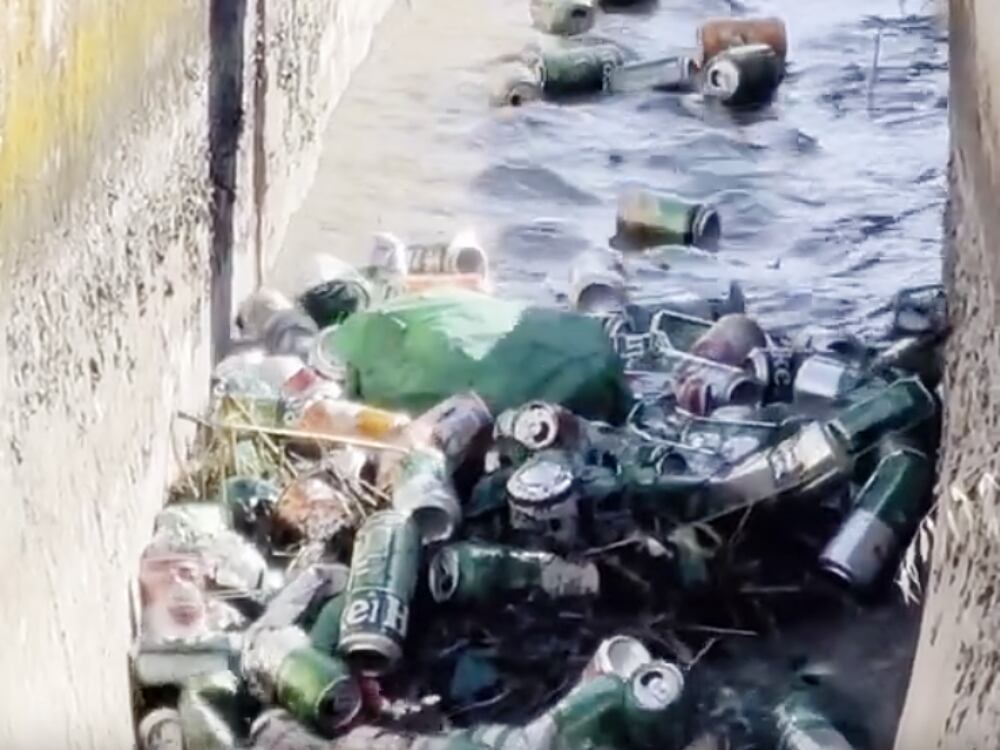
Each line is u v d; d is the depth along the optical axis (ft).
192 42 17.51
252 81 20.66
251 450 17.07
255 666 14.32
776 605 15.76
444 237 23.84
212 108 18.57
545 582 15.57
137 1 15.11
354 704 14.16
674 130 27.71
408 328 18.26
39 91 11.90
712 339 18.81
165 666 14.28
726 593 15.81
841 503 16.39
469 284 20.42
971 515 11.23
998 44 11.53
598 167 26.35
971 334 13.14
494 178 25.85
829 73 29.66
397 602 14.90
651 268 22.62
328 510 16.10
